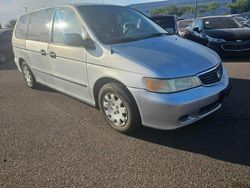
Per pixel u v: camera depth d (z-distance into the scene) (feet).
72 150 12.69
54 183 10.56
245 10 189.88
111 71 13.05
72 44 14.37
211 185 9.91
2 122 16.25
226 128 13.67
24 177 11.02
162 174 10.66
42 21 18.30
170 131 13.67
